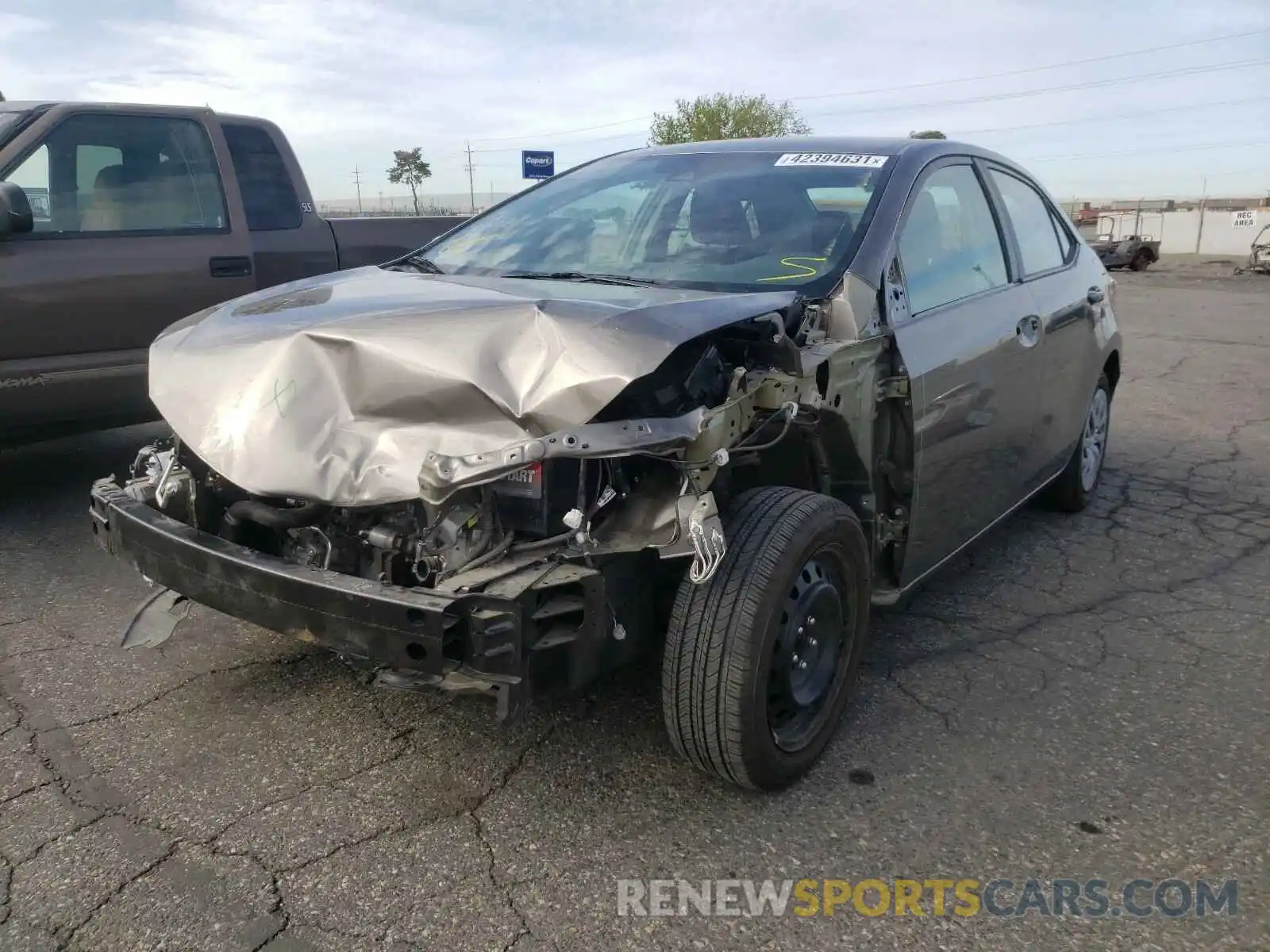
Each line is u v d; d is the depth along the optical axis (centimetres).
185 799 283
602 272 352
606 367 239
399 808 281
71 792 284
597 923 239
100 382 507
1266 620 418
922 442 336
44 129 500
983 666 375
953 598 438
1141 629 409
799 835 273
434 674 234
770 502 280
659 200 383
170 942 230
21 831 267
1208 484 620
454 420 256
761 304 287
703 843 269
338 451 260
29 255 480
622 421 239
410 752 308
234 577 263
